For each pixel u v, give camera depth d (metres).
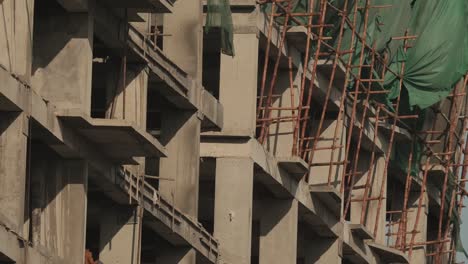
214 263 75.75
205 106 74.81
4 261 59.31
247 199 79.38
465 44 93.69
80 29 63.88
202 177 81.38
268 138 82.94
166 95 72.38
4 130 59.91
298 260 90.44
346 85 86.31
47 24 63.91
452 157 99.75
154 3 65.31
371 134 92.12
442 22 92.88
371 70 88.44
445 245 101.81
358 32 88.25
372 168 92.06
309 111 87.94
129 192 67.94
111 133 63.69
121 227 68.81
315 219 86.31
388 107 93.31
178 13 74.50
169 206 71.25
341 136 88.31
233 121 79.81
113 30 65.75
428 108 96.56
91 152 64.56
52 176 63.75
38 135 62.31
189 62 74.25
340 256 88.31
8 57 59.91
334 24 85.81
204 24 78.06
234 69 80.06
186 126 73.88
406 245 96.62
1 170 59.78
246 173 79.44
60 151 63.31
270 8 81.56
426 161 97.50
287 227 83.25
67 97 63.59
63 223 63.66
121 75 67.62
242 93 80.00
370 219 93.94
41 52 63.81
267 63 80.88
